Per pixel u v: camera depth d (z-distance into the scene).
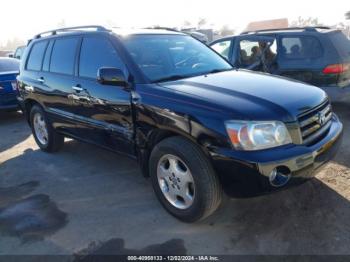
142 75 3.40
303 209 3.28
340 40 5.92
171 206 3.25
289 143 2.76
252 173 2.61
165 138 3.20
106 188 4.03
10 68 7.94
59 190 4.06
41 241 3.09
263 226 3.08
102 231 3.18
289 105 2.86
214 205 2.93
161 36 4.11
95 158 5.02
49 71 4.73
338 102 5.92
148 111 3.18
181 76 3.59
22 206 3.72
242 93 3.00
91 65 3.98
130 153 3.65
